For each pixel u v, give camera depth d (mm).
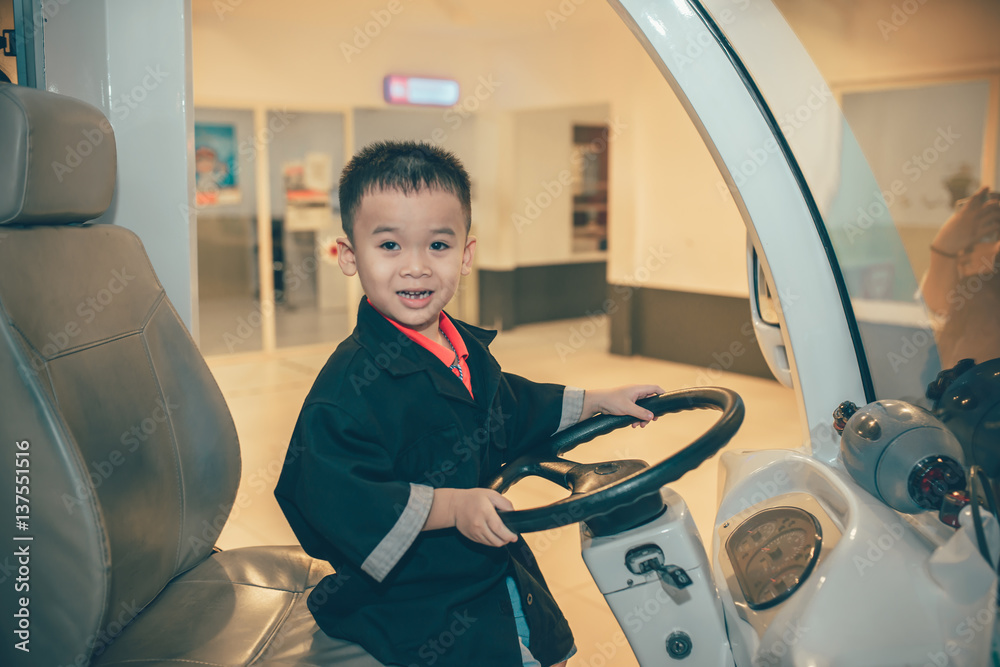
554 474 1081
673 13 1013
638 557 916
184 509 1255
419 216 991
